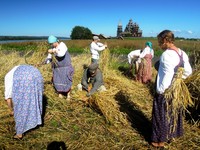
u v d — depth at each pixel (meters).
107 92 5.59
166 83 3.43
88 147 3.83
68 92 5.43
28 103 3.81
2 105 4.98
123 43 29.97
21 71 3.76
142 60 7.49
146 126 4.55
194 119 4.73
